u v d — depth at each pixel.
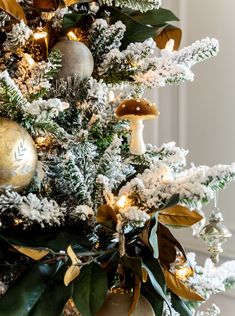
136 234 1.01
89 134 1.08
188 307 1.09
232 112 1.74
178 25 1.89
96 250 1.01
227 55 1.75
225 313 1.79
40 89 1.00
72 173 1.01
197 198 0.96
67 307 1.06
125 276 1.02
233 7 1.72
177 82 1.08
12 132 0.92
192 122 1.87
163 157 1.16
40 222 0.96
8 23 1.09
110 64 1.10
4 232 0.97
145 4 1.10
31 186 1.03
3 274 1.00
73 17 1.07
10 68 1.12
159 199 0.98
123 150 1.15
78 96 1.08
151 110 1.02
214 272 1.25
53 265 0.97
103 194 1.02
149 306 1.00
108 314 0.98
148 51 1.09
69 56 1.03
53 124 0.99
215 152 1.79
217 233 1.26
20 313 0.89
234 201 1.73
